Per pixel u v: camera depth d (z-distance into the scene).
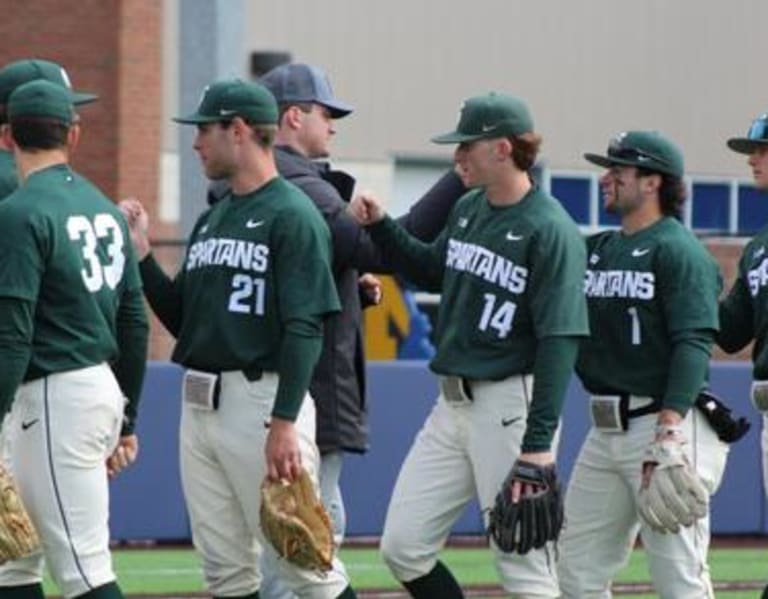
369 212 25.95
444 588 25.53
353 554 41.94
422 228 27.70
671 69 95.25
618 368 26.06
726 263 50.28
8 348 21.97
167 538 42.50
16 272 22.03
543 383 24.19
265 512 23.59
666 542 26.20
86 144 81.56
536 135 24.72
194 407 24.22
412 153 91.25
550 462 24.25
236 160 23.88
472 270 24.78
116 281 23.12
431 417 25.53
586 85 93.88
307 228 23.59
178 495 42.50
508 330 24.59
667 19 95.25
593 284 26.20
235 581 24.80
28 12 82.06
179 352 24.39
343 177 27.48
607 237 26.39
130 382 24.09
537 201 24.69
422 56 91.31
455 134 24.73
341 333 26.44
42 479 22.56
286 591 26.55
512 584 24.94
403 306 58.69
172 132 83.88
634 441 26.02
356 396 26.70
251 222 23.77
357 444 26.69
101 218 23.03
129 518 42.19
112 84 81.56
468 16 92.06
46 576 34.78
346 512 43.41
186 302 24.33
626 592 36.69
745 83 96.69
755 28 96.75
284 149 26.86
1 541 22.16
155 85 82.38
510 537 24.28
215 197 26.86
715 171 95.62
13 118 22.80
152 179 82.38
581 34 93.75
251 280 23.77
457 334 24.89
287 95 26.86
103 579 22.80
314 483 24.03
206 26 48.69
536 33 92.94
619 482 26.39
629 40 94.56
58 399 22.50
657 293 25.80
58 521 22.59
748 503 45.72
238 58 49.25
